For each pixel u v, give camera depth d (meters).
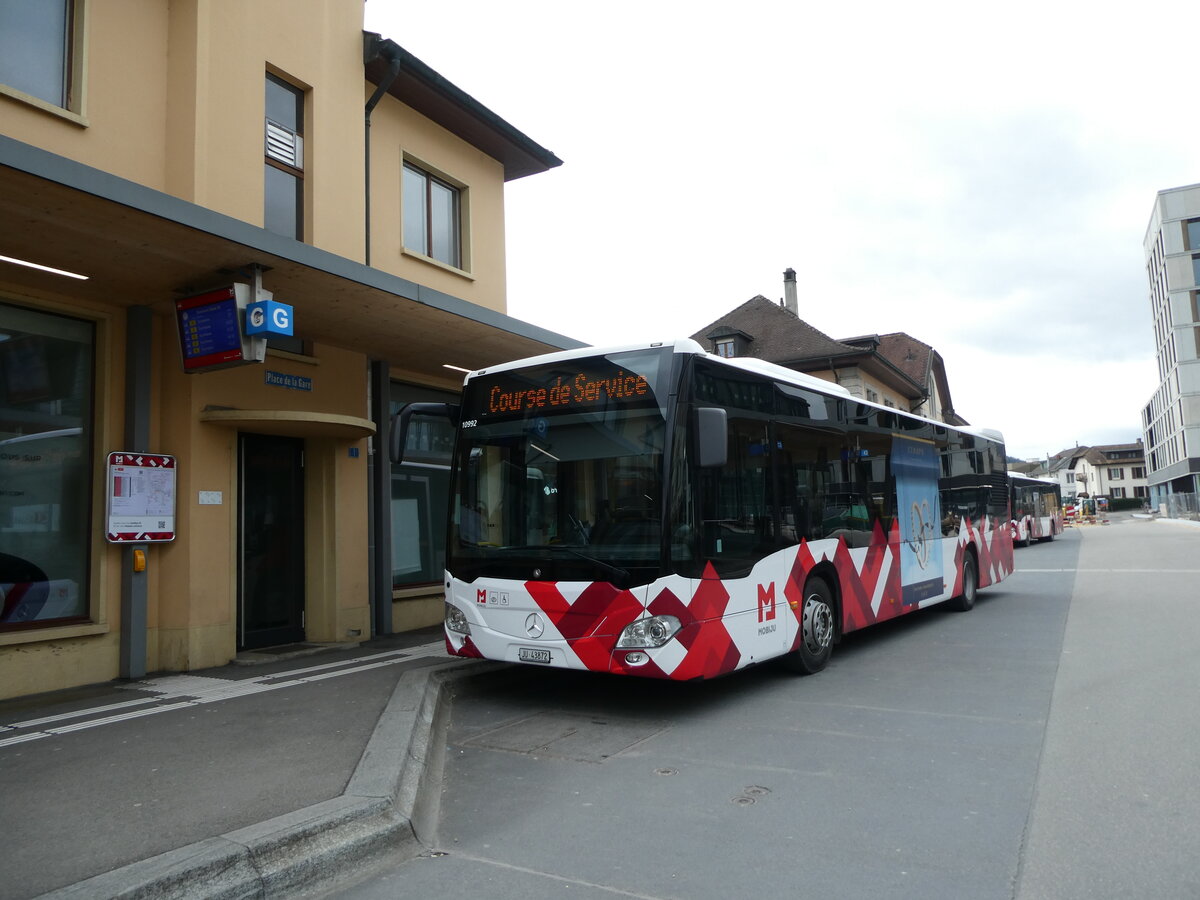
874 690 7.54
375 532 10.82
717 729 6.39
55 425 7.90
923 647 9.77
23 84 7.42
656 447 6.61
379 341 10.12
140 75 8.24
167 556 8.51
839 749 5.76
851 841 4.17
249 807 4.35
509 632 6.99
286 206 9.65
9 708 6.89
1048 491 39.28
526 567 6.97
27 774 5.02
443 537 12.25
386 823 4.32
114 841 3.91
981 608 13.24
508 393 7.50
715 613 6.74
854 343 35.22
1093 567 20.52
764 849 4.10
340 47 10.27
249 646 9.51
